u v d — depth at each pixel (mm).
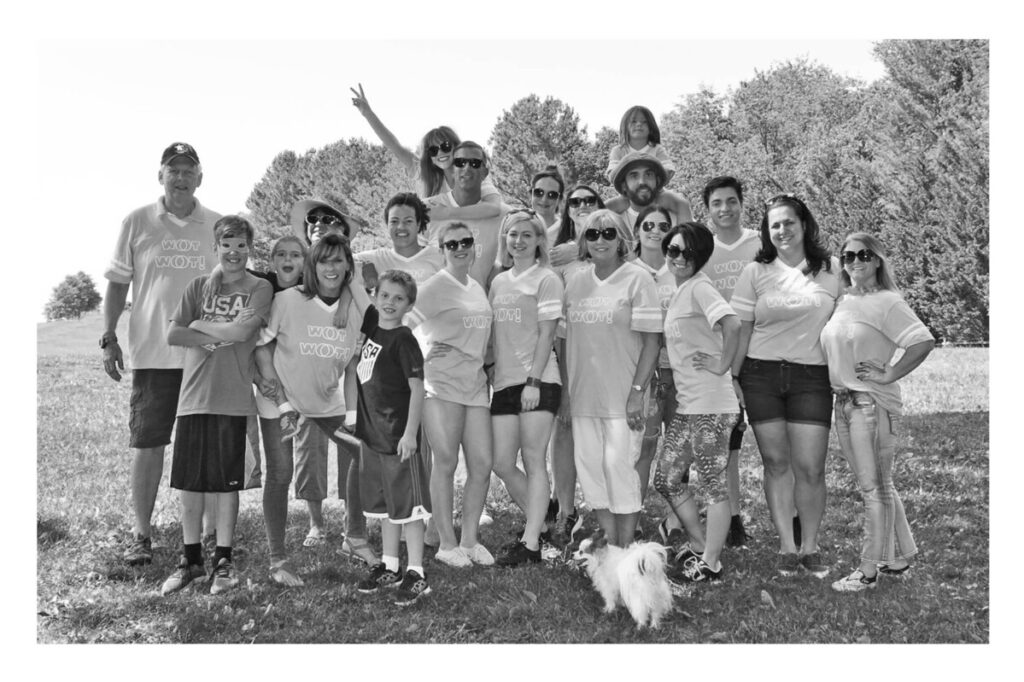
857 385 5574
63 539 6945
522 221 6117
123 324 24312
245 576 6020
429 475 6379
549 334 5965
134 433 6473
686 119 31328
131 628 5285
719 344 5758
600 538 6520
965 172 18656
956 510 7398
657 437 6453
